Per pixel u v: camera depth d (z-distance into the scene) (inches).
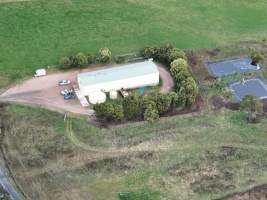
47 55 5408.5
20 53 5418.3
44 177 3934.5
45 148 4217.5
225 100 4877.0
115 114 4468.5
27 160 4092.0
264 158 4175.7
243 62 5462.6
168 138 4370.1
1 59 5315.0
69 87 4953.3
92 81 4810.5
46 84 4992.6
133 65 5059.1
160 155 4188.0
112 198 3777.1
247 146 4301.2
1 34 5693.9
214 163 4114.2
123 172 4005.9
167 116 4630.9
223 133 4448.8
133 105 4505.4
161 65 5344.5
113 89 4886.8
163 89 4965.6
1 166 4028.1
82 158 4126.5
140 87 4985.2
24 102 4739.2
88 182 3905.0
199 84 5093.5
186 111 4704.7
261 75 5255.9
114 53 5487.2
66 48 5531.5
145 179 3949.3
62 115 4589.1
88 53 5423.2
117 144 4286.4
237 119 4628.4
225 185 3902.6
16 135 4352.9
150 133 4426.7
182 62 5044.3
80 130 4431.6
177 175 3991.1
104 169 4028.1
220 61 5472.4
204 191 3846.0
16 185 3846.0
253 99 4552.2
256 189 3865.7
